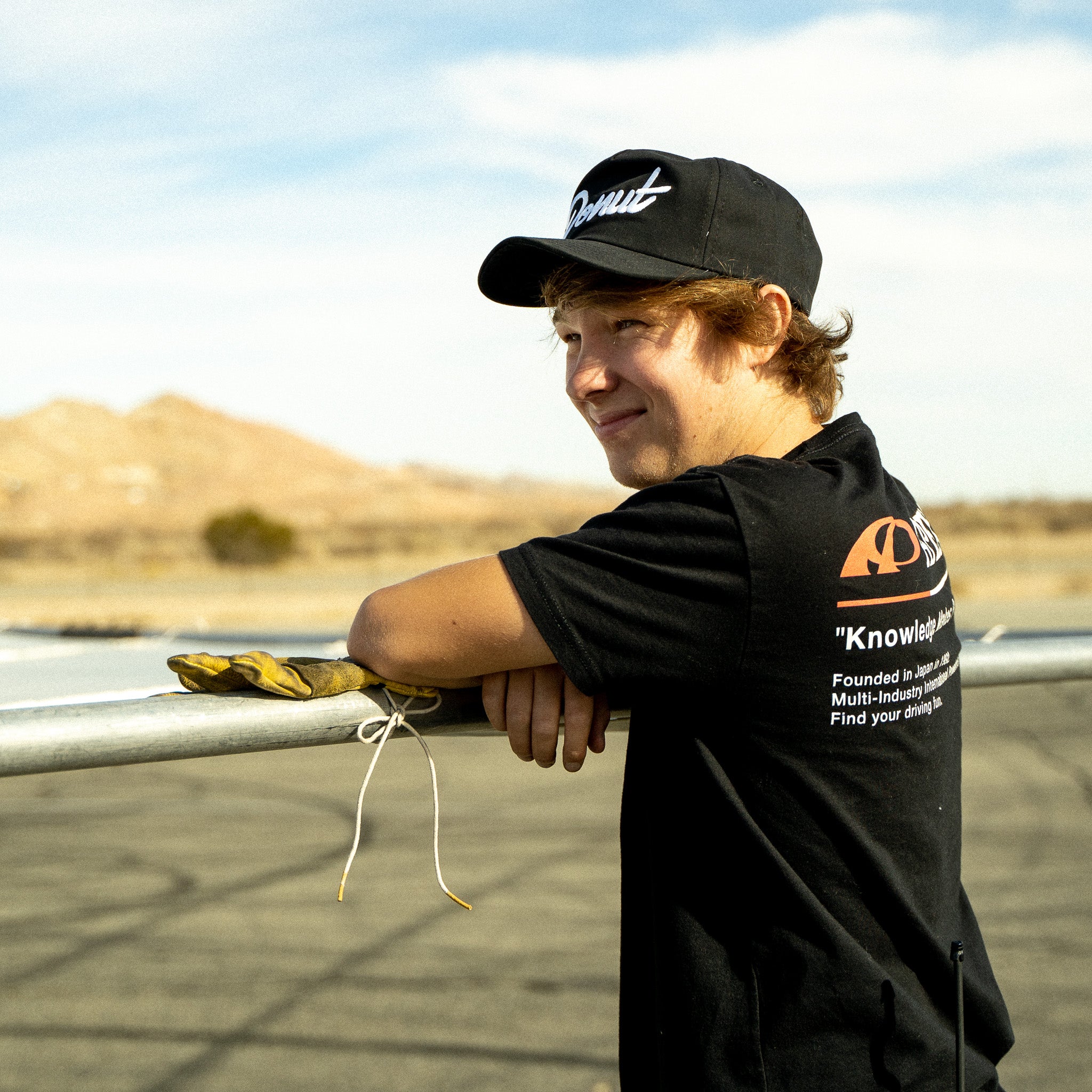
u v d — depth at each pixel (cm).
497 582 107
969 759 928
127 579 6231
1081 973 462
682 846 116
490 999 453
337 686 101
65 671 175
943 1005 120
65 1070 398
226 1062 403
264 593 4641
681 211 123
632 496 115
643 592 107
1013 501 10225
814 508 112
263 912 569
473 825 737
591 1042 413
